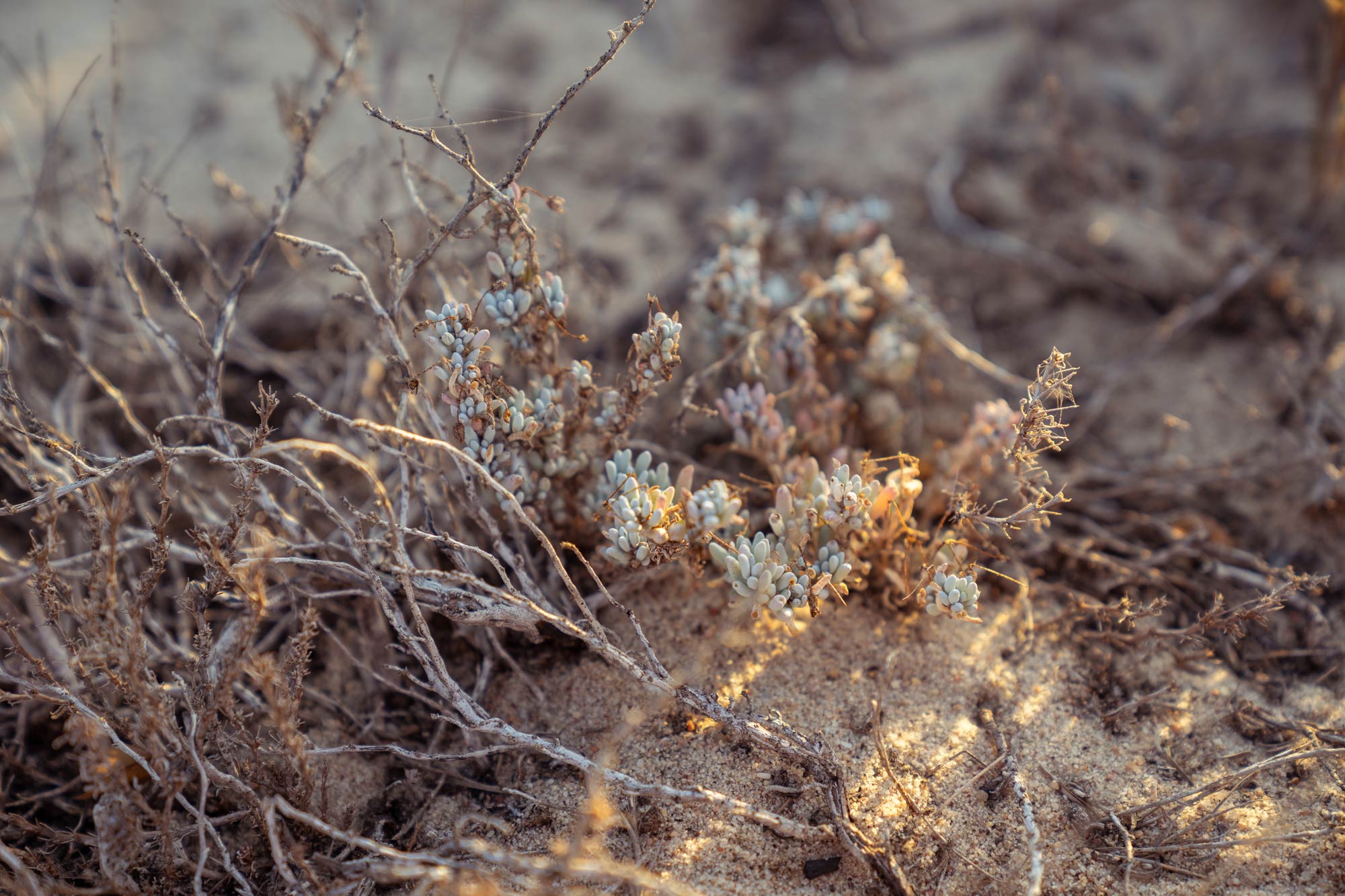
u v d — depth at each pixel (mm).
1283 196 749
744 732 486
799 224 657
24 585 534
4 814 487
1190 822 483
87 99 816
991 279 709
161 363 612
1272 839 467
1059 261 712
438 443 469
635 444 554
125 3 938
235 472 483
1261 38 919
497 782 504
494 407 495
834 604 539
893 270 604
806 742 486
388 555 506
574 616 532
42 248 671
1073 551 563
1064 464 614
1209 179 775
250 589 456
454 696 488
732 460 604
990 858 475
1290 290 678
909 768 493
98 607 456
